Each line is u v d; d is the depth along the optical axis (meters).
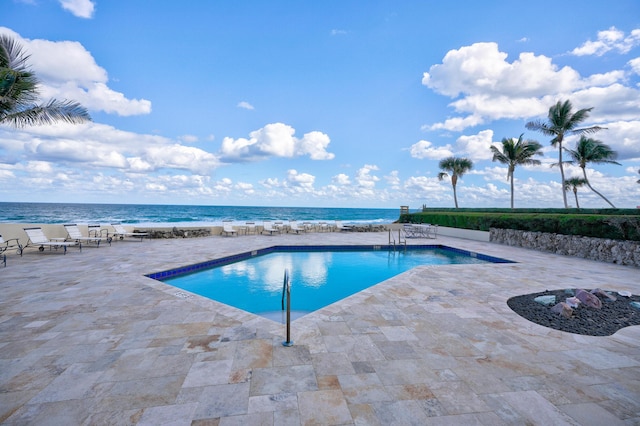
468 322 4.13
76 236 11.59
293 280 8.27
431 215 21.70
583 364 2.99
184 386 2.50
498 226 14.98
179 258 9.12
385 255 12.03
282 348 3.26
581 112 18.86
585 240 10.25
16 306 4.59
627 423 2.10
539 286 6.19
